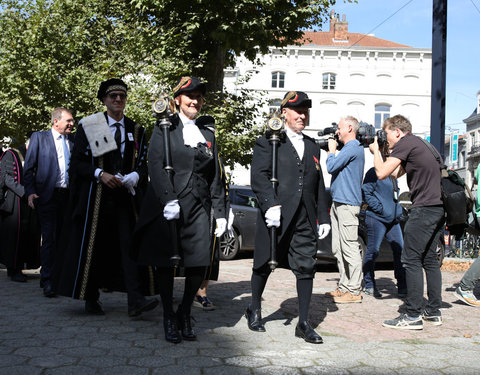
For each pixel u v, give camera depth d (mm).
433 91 9047
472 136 56656
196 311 4605
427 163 4324
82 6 16969
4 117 17078
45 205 5484
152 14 14258
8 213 6184
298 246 3768
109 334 3666
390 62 44094
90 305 4348
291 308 4863
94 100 15328
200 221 3533
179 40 13344
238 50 13336
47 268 5238
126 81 14086
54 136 5617
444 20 8969
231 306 4879
